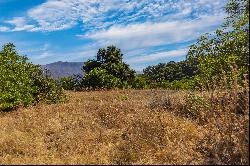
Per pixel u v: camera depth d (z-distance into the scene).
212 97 8.74
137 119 11.30
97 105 14.78
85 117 12.80
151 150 8.66
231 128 7.88
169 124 10.58
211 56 11.19
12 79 16.88
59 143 9.51
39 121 12.09
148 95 22.34
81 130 10.88
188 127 10.16
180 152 8.45
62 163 7.79
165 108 13.54
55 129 10.97
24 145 9.36
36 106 16.06
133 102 15.48
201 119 10.64
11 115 14.30
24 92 17.03
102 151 8.71
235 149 7.75
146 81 35.94
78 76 32.91
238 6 10.52
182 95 14.84
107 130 10.90
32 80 18.42
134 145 9.03
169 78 48.03
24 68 18.17
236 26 10.36
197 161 7.93
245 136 7.33
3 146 9.33
